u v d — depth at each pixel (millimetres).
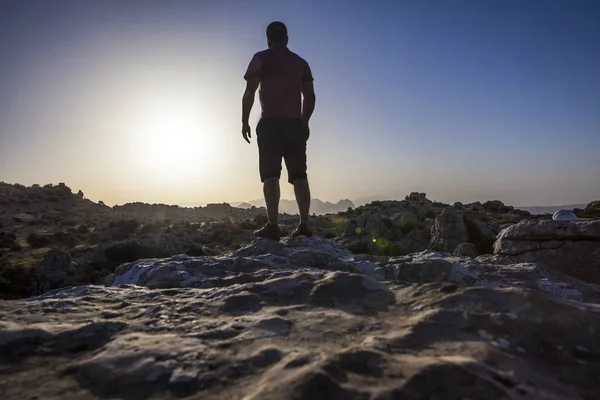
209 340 1914
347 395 1367
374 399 1340
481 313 1961
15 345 1883
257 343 1836
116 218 88438
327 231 42875
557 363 1671
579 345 1748
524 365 1580
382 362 1544
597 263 6684
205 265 3854
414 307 2189
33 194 109250
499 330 1838
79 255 39438
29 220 77812
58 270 32969
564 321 1864
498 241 7836
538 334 1807
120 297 2754
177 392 1521
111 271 34656
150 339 1951
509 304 2035
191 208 113000
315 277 2676
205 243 49562
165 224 64375
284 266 3904
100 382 1602
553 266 6906
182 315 2301
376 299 2373
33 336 1958
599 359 1683
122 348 1850
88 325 2078
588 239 6859
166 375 1614
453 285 2342
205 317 2254
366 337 1856
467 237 24281
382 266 3604
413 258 4520
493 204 55938
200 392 1511
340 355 1568
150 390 1539
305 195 5285
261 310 2285
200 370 1635
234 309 2348
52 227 72125
